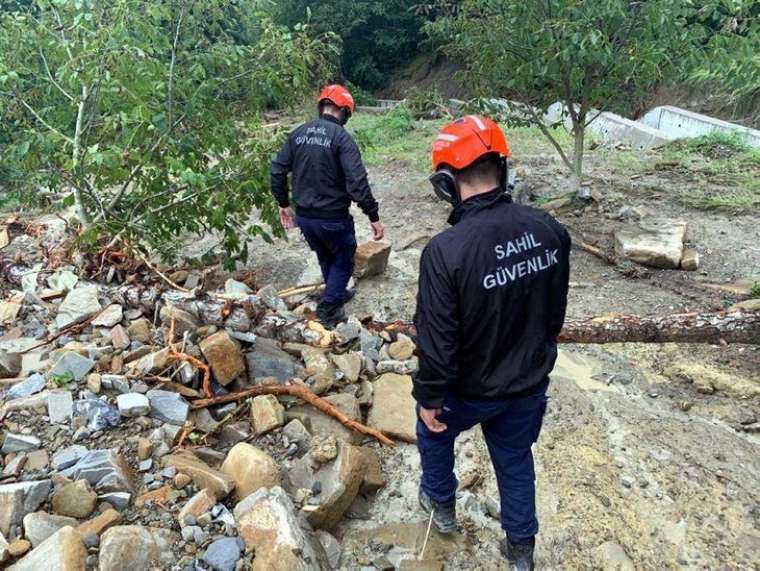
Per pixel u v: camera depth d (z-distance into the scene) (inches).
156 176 185.6
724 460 124.1
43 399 117.3
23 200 220.5
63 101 194.5
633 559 103.0
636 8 232.7
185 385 128.8
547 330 85.4
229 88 200.4
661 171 321.1
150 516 97.4
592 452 127.2
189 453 113.0
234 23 204.2
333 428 127.0
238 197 186.4
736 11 225.9
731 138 350.3
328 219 161.6
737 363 157.0
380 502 115.0
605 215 262.4
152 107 178.9
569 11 229.1
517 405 86.1
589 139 406.3
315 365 142.1
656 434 132.4
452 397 87.1
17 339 145.2
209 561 89.4
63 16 186.2
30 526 90.1
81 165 174.2
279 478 107.3
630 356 163.3
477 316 77.7
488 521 111.2
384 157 398.0
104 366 130.6
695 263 209.0
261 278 215.5
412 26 901.8
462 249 76.1
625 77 249.1
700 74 250.2
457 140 79.4
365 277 209.5
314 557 92.4
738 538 106.3
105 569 84.1
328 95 161.0
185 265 213.8
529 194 288.2
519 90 272.2
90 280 176.1
